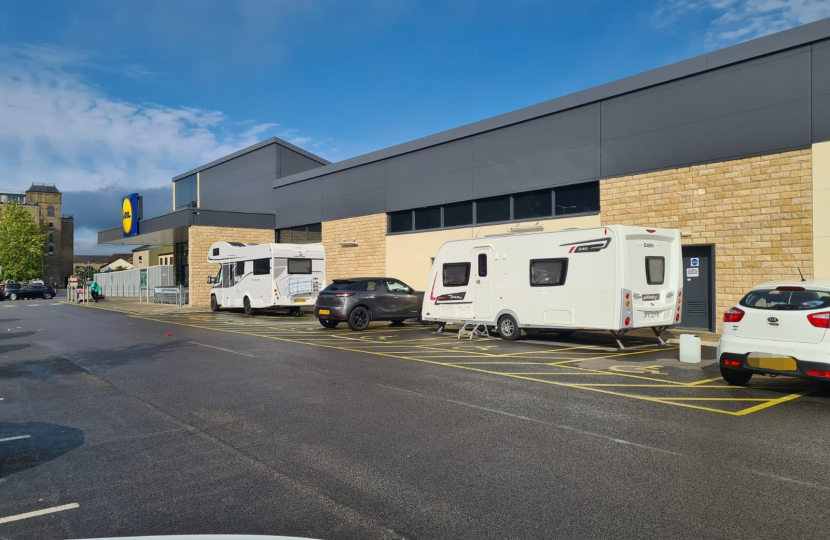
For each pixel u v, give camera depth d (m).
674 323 12.38
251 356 11.36
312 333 15.82
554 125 16.72
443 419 6.41
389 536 3.61
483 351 11.85
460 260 14.61
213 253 25.58
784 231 12.56
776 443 5.46
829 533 3.58
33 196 103.62
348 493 4.32
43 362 11.03
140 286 40.34
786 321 7.26
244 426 6.20
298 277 22.30
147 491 4.40
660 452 5.21
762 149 12.89
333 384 8.41
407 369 9.66
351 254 23.62
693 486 4.38
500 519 3.84
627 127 15.17
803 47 12.34
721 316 13.60
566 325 12.34
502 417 6.48
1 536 3.66
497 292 13.79
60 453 5.37
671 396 7.54
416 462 5.00
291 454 5.25
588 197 16.20
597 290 11.80
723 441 5.54
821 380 6.92
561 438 5.66
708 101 13.74
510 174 17.78
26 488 4.48
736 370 7.83
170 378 9.08
